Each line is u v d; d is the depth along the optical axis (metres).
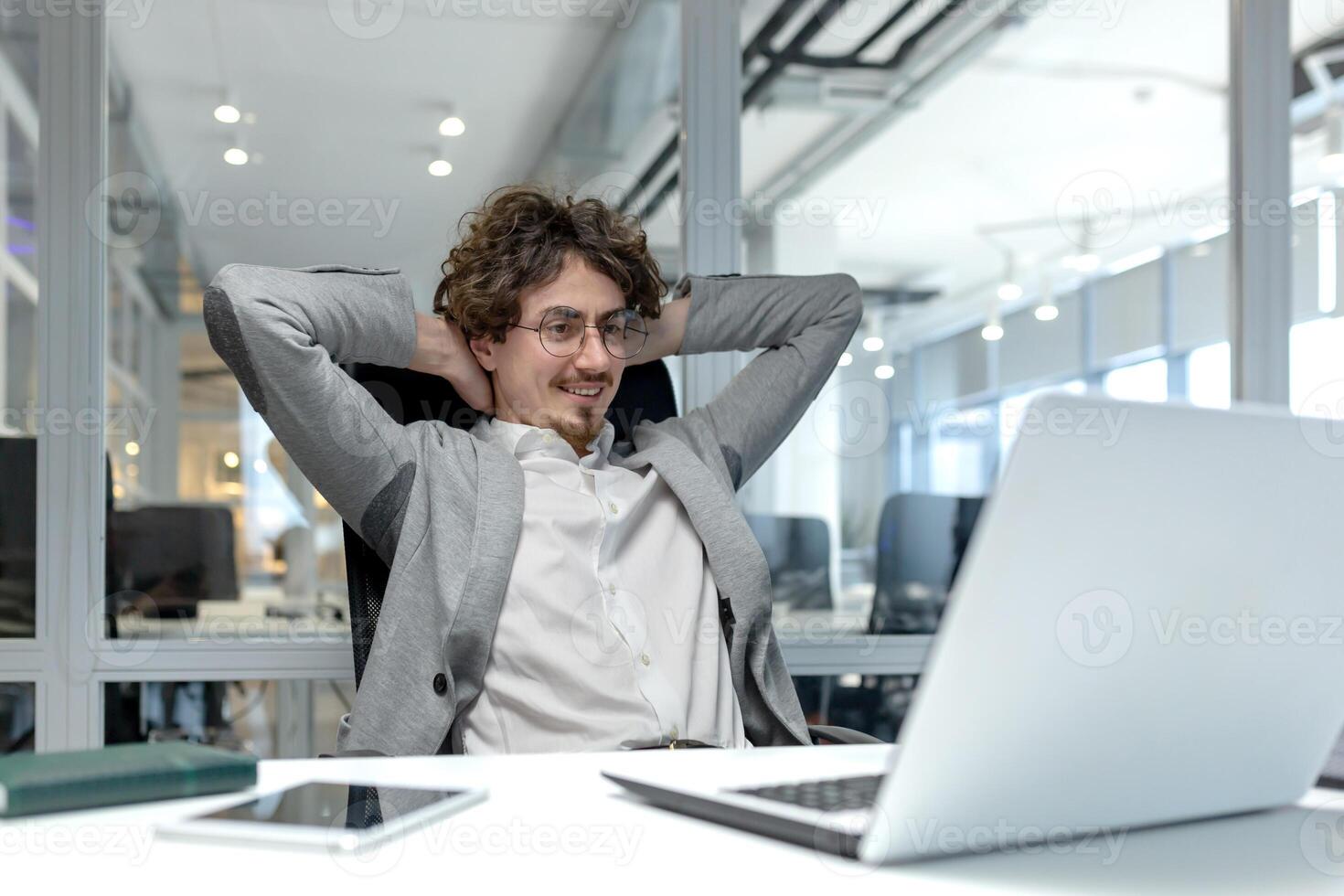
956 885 0.54
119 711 2.08
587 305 1.57
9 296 2.08
